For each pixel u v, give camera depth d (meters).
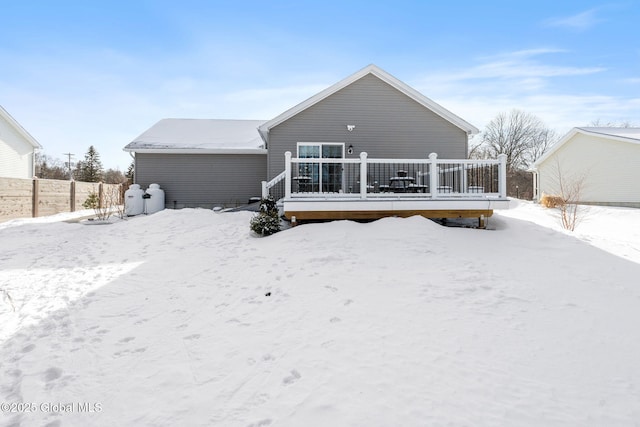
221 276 5.53
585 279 4.82
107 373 3.02
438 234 6.98
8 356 3.27
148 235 8.70
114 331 3.82
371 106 12.02
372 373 2.80
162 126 17.03
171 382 2.87
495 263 5.45
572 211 14.58
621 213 13.92
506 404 2.42
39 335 3.70
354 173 11.69
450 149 12.17
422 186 9.33
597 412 2.34
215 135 16.16
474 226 8.74
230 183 14.94
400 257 5.68
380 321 3.65
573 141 19.94
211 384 2.82
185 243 7.77
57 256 7.04
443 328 3.46
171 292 5.00
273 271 5.42
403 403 2.46
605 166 17.92
